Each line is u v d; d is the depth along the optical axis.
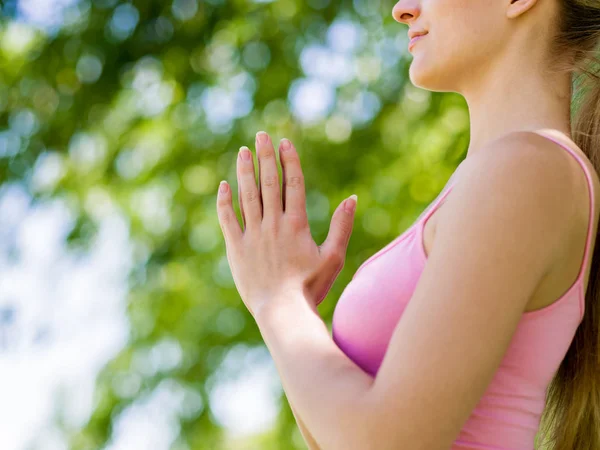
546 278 1.74
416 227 1.86
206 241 8.23
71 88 7.44
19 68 7.66
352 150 7.67
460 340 1.60
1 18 7.46
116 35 7.36
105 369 8.05
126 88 7.57
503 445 1.78
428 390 1.58
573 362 2.12
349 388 1.66
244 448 8.63
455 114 7.33
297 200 2.01
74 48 7.33
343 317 1.92
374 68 7.96
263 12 7.76
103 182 7.92
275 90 7.80
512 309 1.63
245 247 2.00
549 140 1.78
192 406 8.05
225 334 8.09
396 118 7.68
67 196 7.89
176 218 8.12
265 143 2.04
